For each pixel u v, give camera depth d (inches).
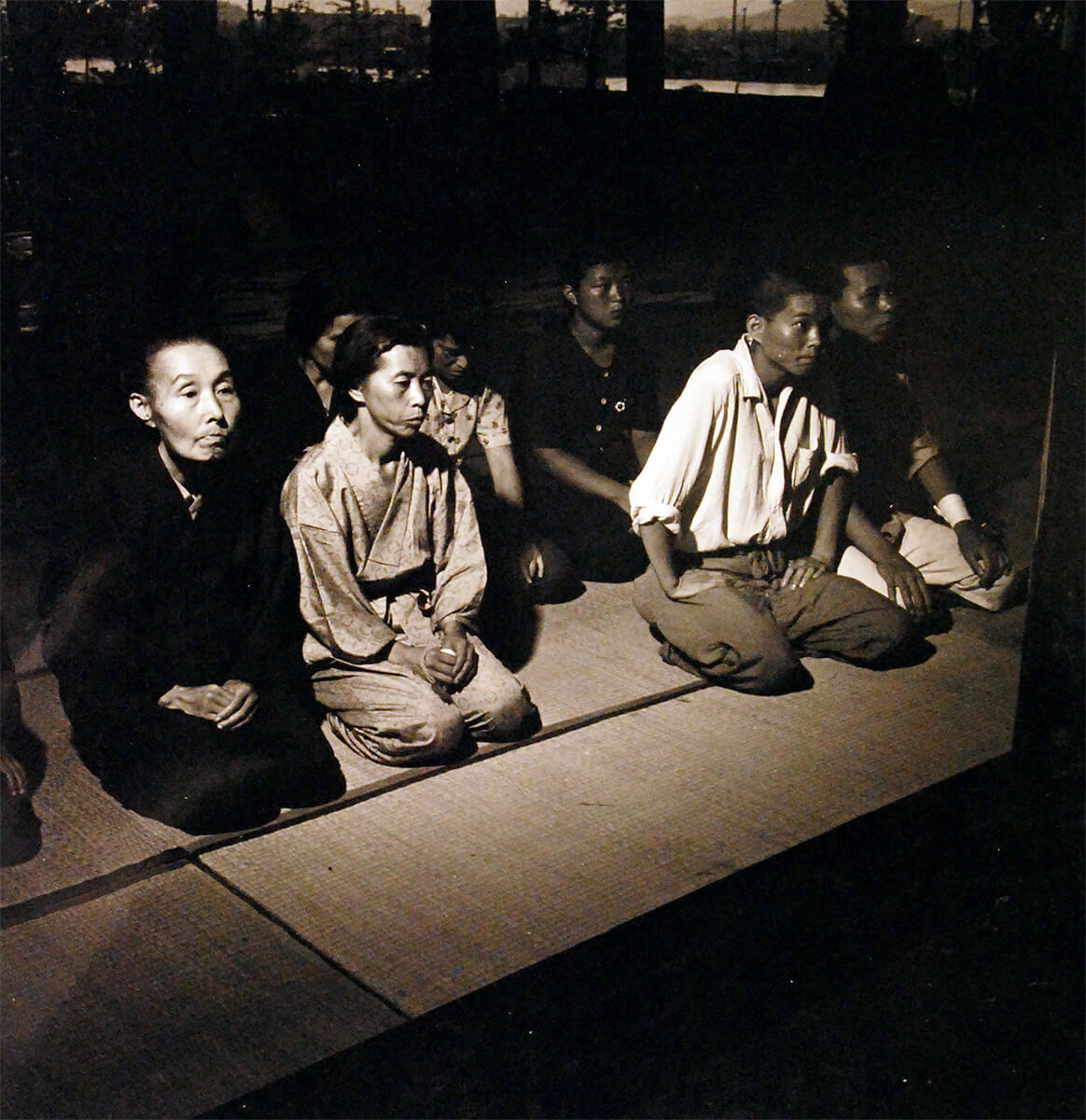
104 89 142.8
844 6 198.7
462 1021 90.4
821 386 155.6
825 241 178.2
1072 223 199.3
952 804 121.6
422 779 122.1
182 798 110.3
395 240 153.6
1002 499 184.1
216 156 147.7
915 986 97.5
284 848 110.0
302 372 125.6
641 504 145.7
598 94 182.5
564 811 117.4
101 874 104.5
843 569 160.7
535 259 163.0
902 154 199.3
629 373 161.5
